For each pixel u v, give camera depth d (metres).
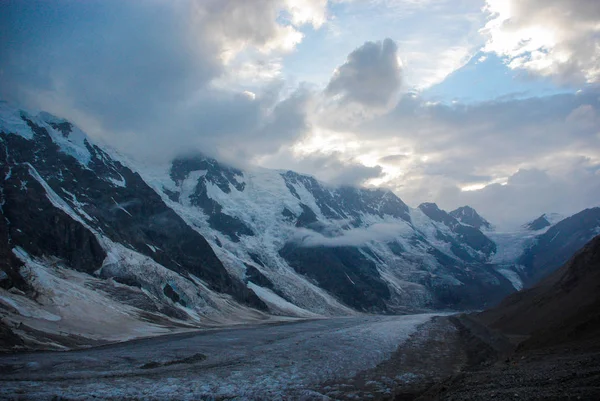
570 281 70.12
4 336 62.03
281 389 42.25
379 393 41.03
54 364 51.94
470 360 59.88
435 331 103.12
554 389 26.52
